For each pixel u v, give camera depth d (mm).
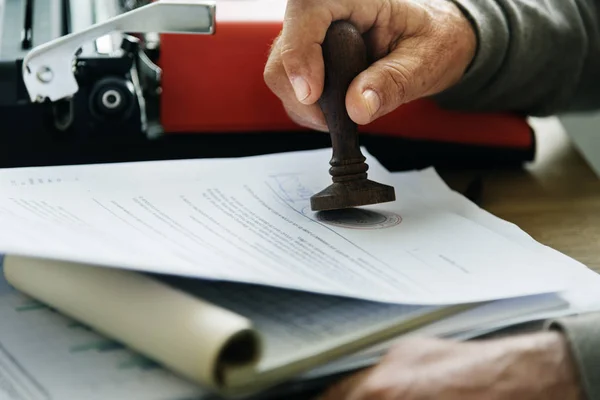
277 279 385
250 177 599
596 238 617
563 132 927
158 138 715
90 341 402
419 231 516
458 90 728
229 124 724
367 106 530
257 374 341
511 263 467
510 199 711
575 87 828
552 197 720
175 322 353
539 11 758
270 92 723
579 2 822
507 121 786
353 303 408
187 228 470
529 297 438
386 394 341
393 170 772
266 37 709
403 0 633
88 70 649
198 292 414
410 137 765
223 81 712
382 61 591
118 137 682
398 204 580
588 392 356
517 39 728
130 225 458
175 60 700
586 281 468
